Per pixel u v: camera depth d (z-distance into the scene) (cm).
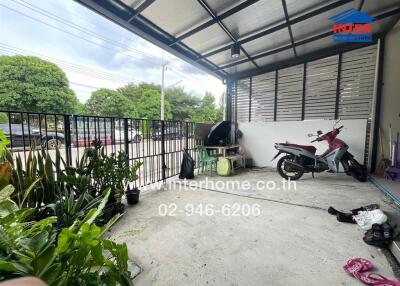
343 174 414
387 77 366
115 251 85
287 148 384
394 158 344
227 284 127
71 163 230
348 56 402
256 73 516
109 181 228
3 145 119
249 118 545
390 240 158
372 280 124
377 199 269
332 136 365
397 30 349
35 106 934
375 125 380
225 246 169
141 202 273
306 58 440
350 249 162
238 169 494
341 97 415
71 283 74
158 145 375
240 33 338
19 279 47
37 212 169
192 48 386
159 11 269
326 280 129
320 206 252
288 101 482
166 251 163
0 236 70
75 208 143
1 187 113
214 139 487
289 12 289
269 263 147
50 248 70
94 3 232
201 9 271
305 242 173
